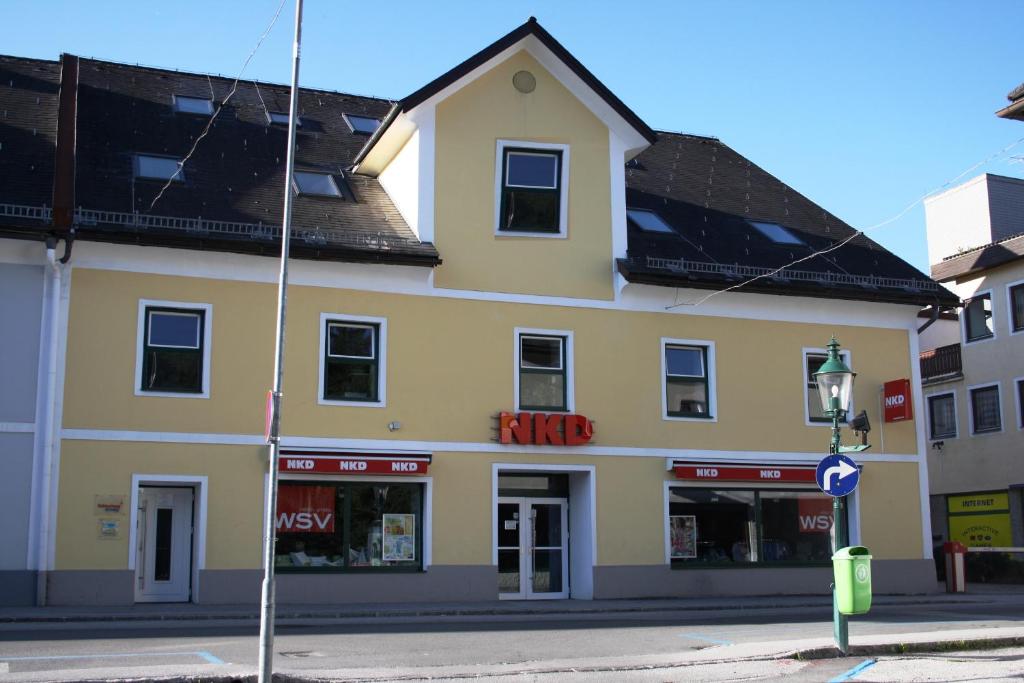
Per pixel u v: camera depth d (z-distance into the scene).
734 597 22.28
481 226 21.75
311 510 19.77
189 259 19.47
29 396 18.23
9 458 17.98
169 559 19.17
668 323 22.92
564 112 22.72
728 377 23.25
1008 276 32.91
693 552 22.45
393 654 12.96
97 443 18.52
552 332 21.91
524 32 22.11
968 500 34.22
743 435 23.16
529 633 15.36
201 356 19.42
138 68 25.61
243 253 19.59
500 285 21.67
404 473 20.09
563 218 22.39
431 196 21.45
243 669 11.00
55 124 21.52
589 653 13.29
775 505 23.38
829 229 27.22
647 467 22.22
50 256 18.34
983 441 33.50
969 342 34.31
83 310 18.73
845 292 24.02
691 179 27.91
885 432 24.50
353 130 25.86
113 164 20.92
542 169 22.53
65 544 18.11
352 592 19.75
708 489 22.84
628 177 26.91
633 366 22.44
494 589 20.70
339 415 20.09
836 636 13.14
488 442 21.08
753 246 25.09
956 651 13.64
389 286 20.83
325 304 20.31
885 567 23.97
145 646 13.10
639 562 21.84
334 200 22.16
